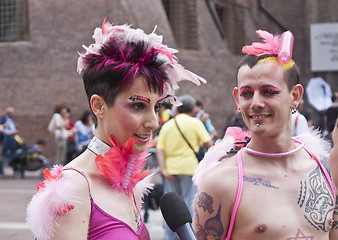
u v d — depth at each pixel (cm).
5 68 1587
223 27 2038
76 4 1527
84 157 174
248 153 198
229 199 193
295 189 193
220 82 1802
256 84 189
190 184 558
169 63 174
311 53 2302
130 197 178
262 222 188
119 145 172
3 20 1641
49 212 154
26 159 1281
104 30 173
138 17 1515
